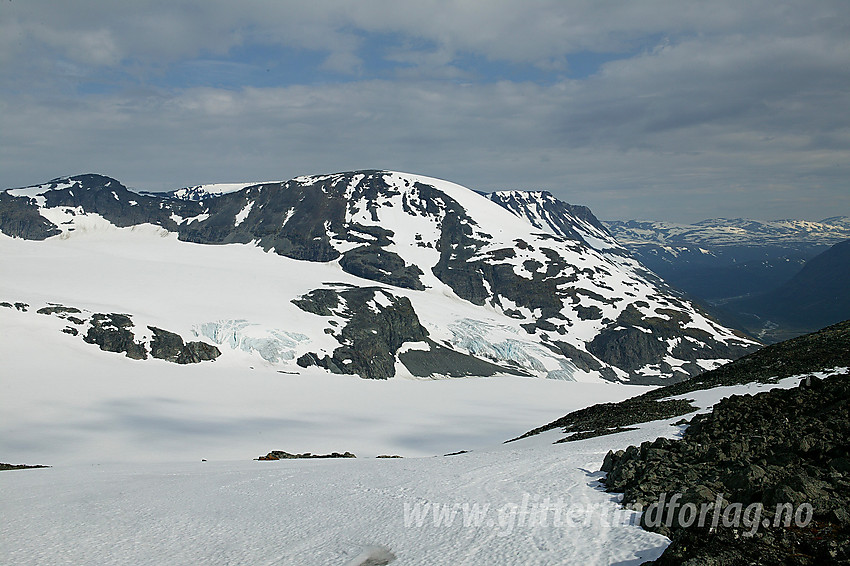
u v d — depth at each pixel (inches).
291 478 1428.4
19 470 2148.1
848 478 777.6
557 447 1592.0
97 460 3326.8
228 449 3710.6
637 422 1872.5
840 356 1930.4
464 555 745.0
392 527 890.7
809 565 589.3
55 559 845.8
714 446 1005.8
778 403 1288.1
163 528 996.6
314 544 854.5
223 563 804.0
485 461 1446.9
